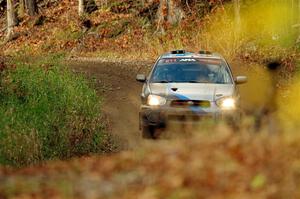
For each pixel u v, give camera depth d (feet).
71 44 269.23
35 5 316.40
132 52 239.09
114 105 121.80
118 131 97.35
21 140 75.56
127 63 208.13
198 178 59.16
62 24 294.66
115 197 54.85
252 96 134.10
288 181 57.26
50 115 88.79
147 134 91.09
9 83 104.06
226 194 54.70
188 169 62.59
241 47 206.80
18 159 74.08
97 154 82.64
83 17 285.64
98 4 305.94
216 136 77.87
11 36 299.38
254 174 58.90
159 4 268.41
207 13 259.39
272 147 70.23
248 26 228.43
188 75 96.89
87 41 267.59
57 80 116.06
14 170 68.33
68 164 72.49
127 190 56.59
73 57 246.47
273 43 201.98
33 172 66.80
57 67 136.98
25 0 315.37
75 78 131.95
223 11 252.42
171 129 87.56
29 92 102.32
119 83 153.28
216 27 241.76
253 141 74.59
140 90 142.61
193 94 88.63
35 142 76.23
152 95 89.97
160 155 71.46
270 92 137.39
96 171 66.13
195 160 65.21
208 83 94.07
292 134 76.54
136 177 61.87
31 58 159.94
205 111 86.79
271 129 90.84
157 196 55.01
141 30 266.57
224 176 59.31
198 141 77.05
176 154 71.05
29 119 85.05
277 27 214.69
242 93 137.90
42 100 96.84
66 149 81.51
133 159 71.56
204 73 97.14
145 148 76.89
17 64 129.08
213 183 57.52
